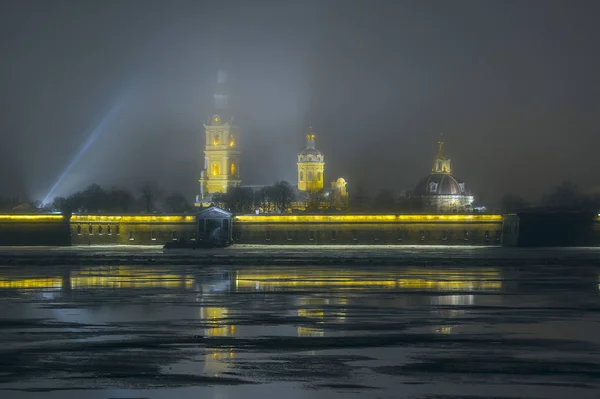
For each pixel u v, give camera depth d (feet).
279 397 223.71
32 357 273.54
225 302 433.89
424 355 277.44
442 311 394.11
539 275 640.58
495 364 263.49
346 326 342.44
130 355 277.03
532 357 273.54
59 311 393.09
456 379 243.60
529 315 378.53
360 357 274.36
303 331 327.26
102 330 330.54
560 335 318.04
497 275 640.17
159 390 230.27
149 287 521.65
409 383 238.48
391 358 272.51
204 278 602.44
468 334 320.91
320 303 428.97
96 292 488.44
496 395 225.35
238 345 296.10
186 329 333.01
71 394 225.76
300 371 253.24
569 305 419.95
